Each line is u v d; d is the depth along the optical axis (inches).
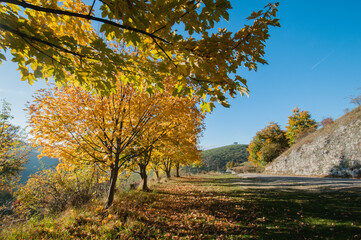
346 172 619.5
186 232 181.2
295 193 365.4
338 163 673.6
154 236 173.3
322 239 155.3
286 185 508.1
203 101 109.0
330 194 328.2
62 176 352.2
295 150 1027.3
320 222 192.4
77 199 304.5
